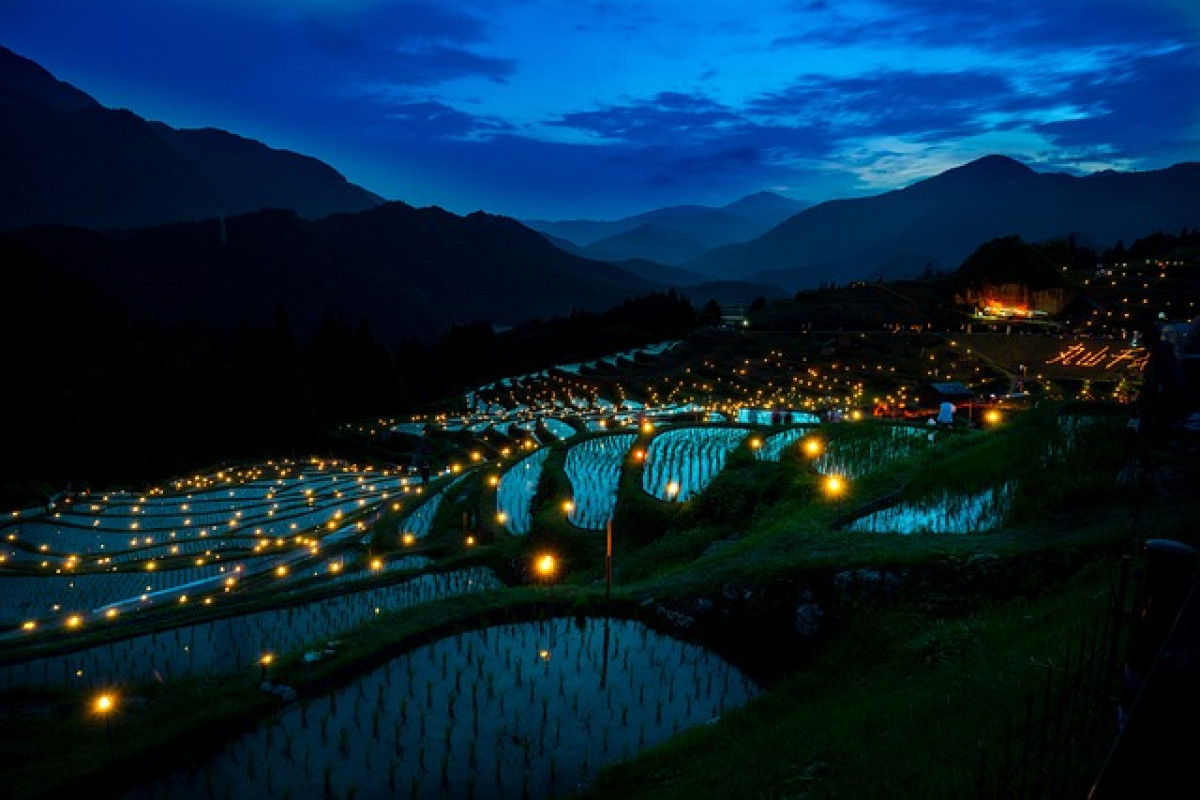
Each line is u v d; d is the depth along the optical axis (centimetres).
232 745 1498
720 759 1289
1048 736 888
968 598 1603
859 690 1406
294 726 1558
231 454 10269
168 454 9725
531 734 1512
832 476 3017
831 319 12169
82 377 9944
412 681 1738
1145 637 795
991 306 11425
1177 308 10612
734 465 3594
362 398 12938
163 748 1452
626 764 1350
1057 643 1148
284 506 5734
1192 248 14850
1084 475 2088
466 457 7919
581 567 2959
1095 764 802
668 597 2069
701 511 3102
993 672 1155
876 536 2066
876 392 8244
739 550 2319
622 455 4609
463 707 1619
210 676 1850
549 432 7831
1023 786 766
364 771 1397
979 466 2462
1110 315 10588
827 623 1767
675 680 1744
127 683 1864
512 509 4078
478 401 11944
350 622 2397
